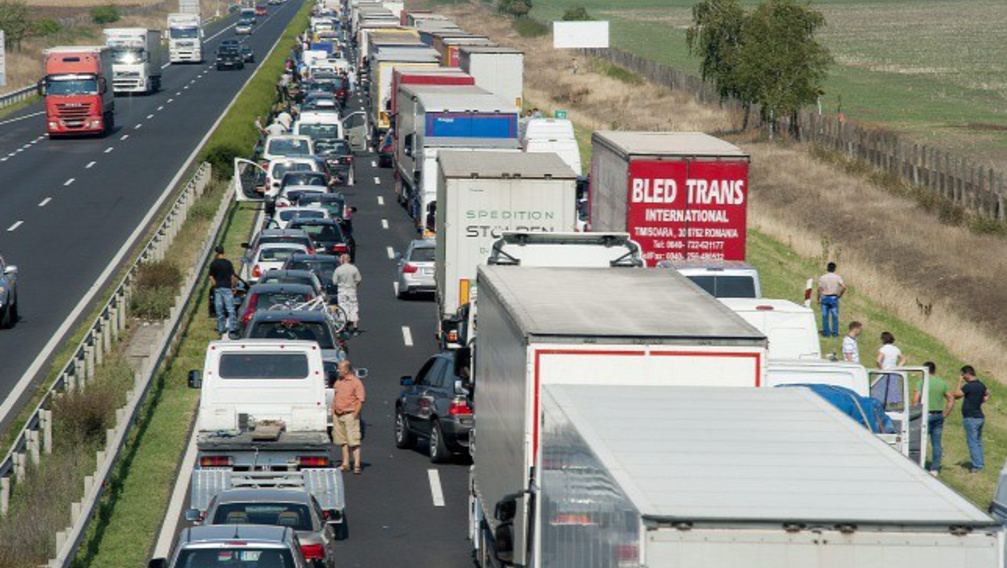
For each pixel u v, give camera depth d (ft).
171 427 331.36
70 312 461.37
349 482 299.99
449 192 407.64
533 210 409.28
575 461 136.05
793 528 108.99
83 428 315.17
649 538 108.68
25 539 240.53
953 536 109.09
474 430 239.91
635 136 436.76
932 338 481.87
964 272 582.35
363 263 577.84
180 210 624.18
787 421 139.64
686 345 176.65
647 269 236.02
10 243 588.50
